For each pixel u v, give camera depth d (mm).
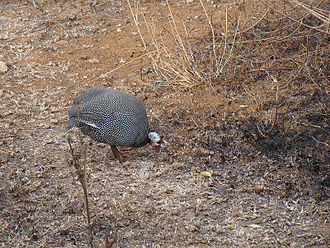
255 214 7180
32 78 11266
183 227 7027
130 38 12656
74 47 12453
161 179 8102
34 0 15062
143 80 10930
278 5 12914
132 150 8867
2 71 11477
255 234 6797
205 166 8320
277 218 7070
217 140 8867
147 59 11695
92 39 12789
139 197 7707
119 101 7836
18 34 13234
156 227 7070
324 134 8656
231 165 8273
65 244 6828
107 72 11305
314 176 7793
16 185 8023
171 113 9703
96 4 14789
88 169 8383
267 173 7977
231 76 10555
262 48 11430
